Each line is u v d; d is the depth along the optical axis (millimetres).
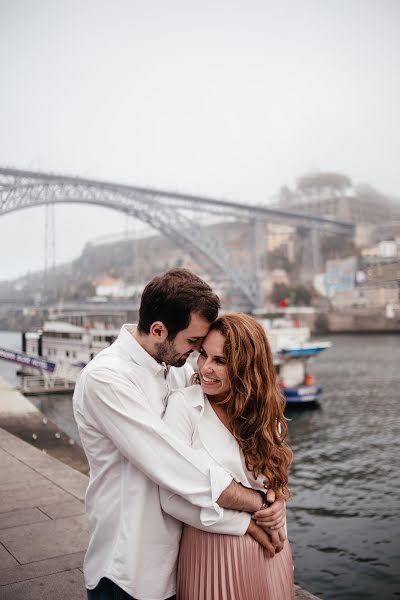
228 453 1689
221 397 1768
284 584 1704
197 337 1684
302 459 18156
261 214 103875
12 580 3010
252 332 1709
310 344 28125
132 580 1567
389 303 123250
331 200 181750
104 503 1673
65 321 35938
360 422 24344
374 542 10609
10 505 4227
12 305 88062
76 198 70375
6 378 36312
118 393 1581
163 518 1648
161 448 1568
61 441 10227
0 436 7117
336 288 132750
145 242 165625
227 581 1594
